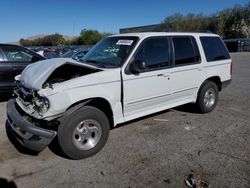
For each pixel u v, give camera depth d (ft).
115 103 14.38
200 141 15.39
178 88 17.74
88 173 12.10
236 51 114.62
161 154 13.82
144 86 15.52
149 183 11.30
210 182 11.30
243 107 22.33
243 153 13.85
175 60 17.33
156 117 19.60
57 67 13.67
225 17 166.50
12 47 23.73
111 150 14.32
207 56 19.69
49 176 11.90
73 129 12.73
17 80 16.03
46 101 11.92
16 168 12.59
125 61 14.70
